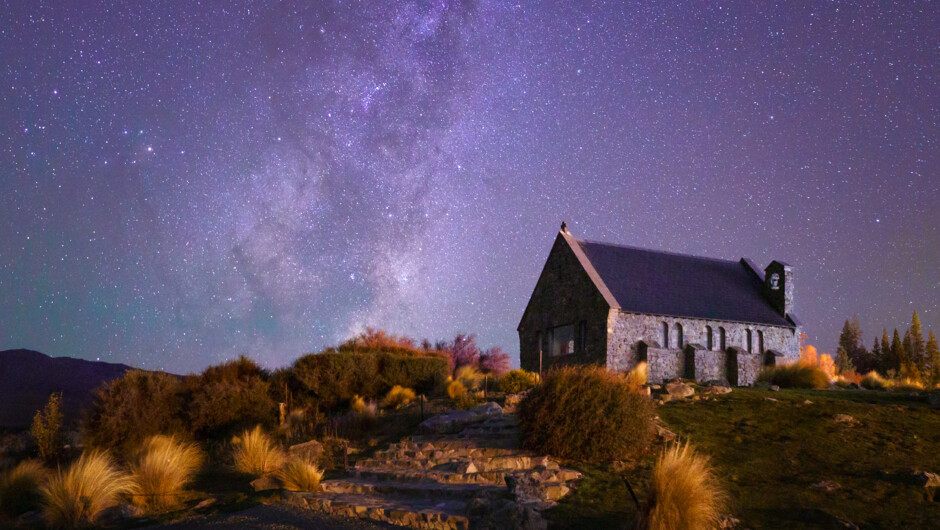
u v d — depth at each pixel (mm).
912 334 66812
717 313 35906
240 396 21484
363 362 25234
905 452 13539
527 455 13875
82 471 12320
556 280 38125
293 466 13422
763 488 11617
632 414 13883
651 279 36906
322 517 10625
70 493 11609
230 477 14789
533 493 11258
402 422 19562
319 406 23391
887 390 23984
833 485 11562
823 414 16391
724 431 15312
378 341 31156
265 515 10781
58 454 18344
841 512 10367
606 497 11281
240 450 16141
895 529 9695
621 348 33094
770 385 24828
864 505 10719
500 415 17469
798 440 14414
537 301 39812
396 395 23141
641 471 12648
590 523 10094
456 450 14836
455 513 10516
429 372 27016
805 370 26375
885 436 14688
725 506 10672
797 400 18391
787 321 37531
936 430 15203
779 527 9789
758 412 16906
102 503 11789
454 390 23641
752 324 36281
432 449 15172
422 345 39500
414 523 10328
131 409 19672
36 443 19406
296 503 11836
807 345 40250
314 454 16281
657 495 9500
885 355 67938
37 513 12109
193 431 20500
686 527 9172
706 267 40469
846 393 21188
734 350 35031
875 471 12359
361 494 12539
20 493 13617
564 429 13773
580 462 13430
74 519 11172
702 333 35156
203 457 17312
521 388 23438
